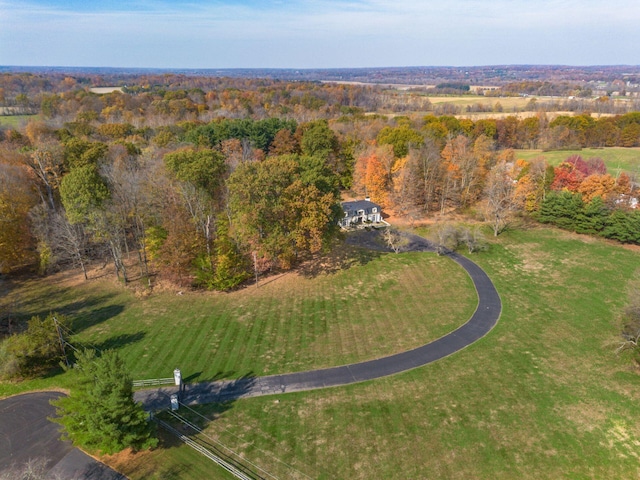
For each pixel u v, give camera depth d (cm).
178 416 3512
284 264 5953
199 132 10769
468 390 3822
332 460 3095
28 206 6050
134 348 4428
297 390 3841
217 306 5372
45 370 4066
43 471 2944
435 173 9156
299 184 5784
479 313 5184
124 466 3019
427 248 7369
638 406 3603
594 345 4491
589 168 9838
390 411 3575
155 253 5719
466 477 2953
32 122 11156
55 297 5459
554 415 3512
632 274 6147
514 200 8288
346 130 13200
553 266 6531
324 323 4984
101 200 5744
